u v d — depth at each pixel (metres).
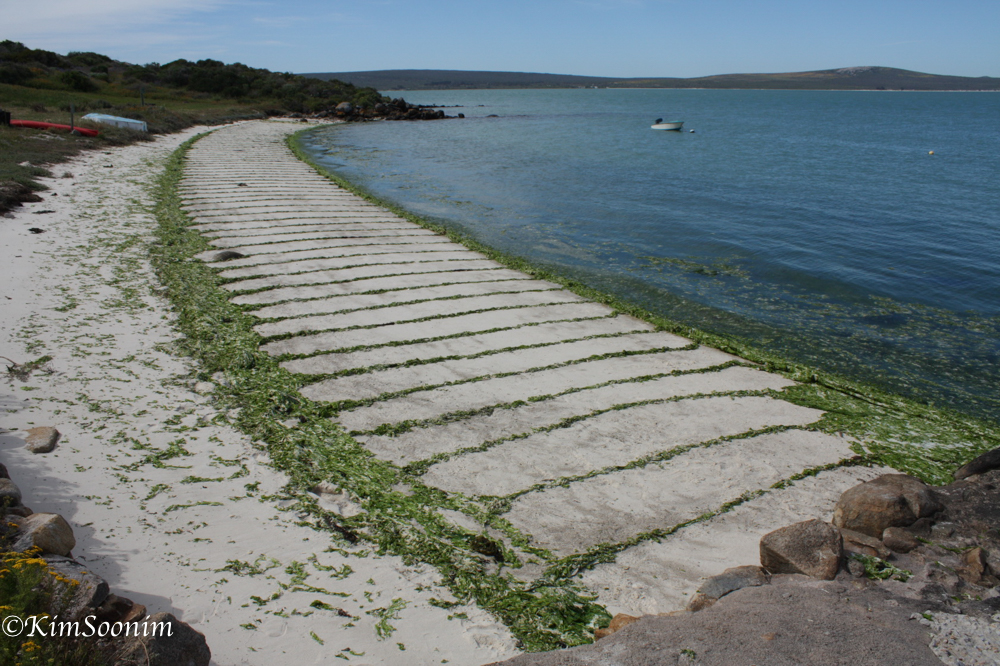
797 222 19.06
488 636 4.03
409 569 4.64
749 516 5.46
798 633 3.55
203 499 5.25
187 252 12.92
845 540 4.66
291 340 8.95
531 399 7.46
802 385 8.24
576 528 5.22
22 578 3.20
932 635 3.59
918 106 137.50
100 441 5.96
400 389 7.61
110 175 20.91
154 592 4.11
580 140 49.00
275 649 3.77
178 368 7.74
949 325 10.86
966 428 7.30
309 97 74.69
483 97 186.00
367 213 18.56
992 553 4.53
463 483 5.79
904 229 18.22
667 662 3.35
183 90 69.38
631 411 7.29
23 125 27.30
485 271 12.96
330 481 5.66
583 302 11.28
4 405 6.40
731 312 11.38
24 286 9.97
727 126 70.31
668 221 19.03
